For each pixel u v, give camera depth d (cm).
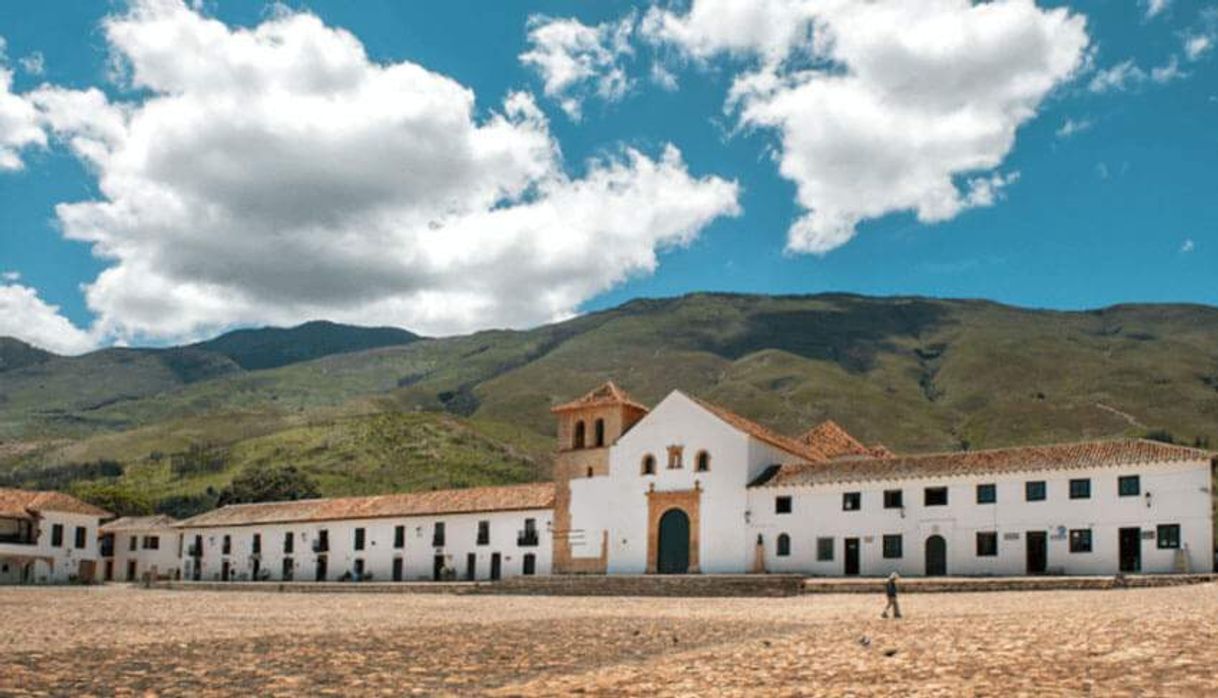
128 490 14000
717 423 7131
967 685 1658
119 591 7450
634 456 7450
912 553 6244
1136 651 1914
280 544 9400
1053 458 5962
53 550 9912
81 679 1872
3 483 16338
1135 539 5578
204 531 10031
